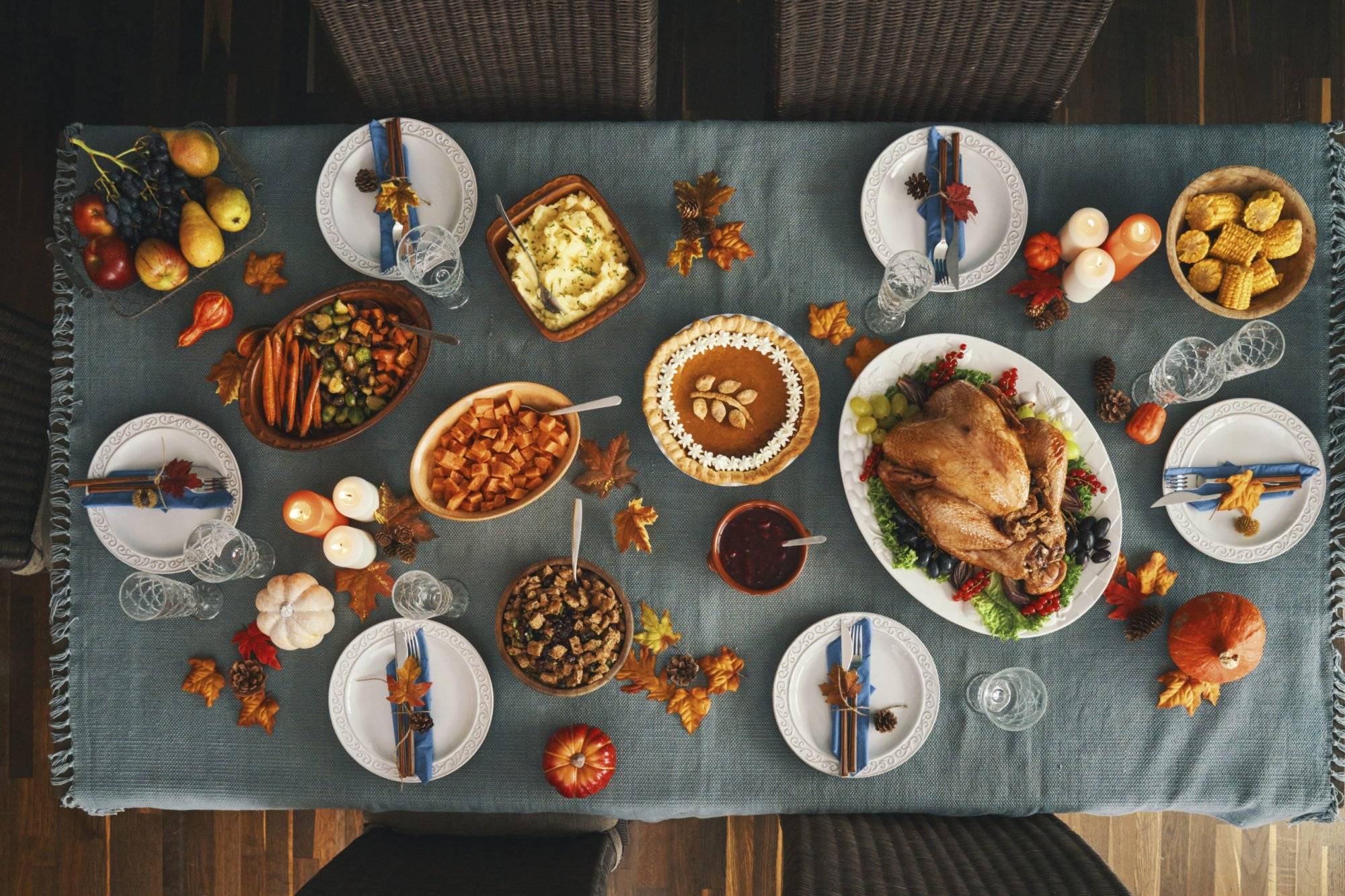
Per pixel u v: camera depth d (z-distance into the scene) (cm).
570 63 183
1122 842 246
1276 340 174
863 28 175
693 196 176
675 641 174
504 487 168
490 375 177
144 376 177
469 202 175
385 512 174
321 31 256
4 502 188
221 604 174
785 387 174
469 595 175
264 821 246
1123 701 173
